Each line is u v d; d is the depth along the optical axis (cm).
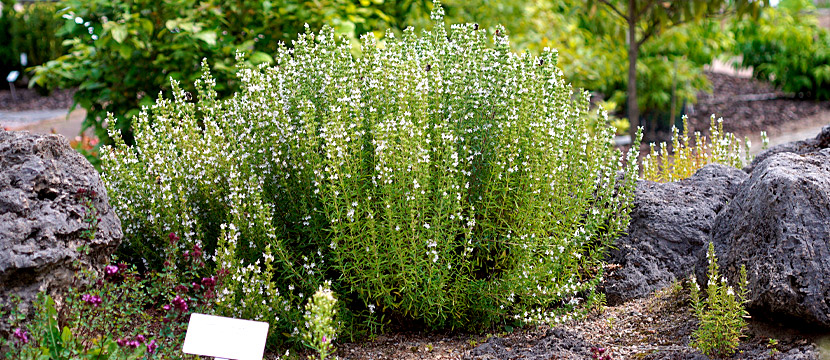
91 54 612
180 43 576
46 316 277
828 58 1278
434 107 368
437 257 335
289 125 366
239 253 357
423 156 331
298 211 366
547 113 382
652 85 1005
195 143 386
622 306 399
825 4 2152
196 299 307
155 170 384
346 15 629
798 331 323
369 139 364
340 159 330
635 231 437
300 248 370
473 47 383
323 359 283
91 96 615
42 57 1540
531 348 348
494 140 370
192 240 371
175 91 399
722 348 316
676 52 1052
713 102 1248
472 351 347
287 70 383
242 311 324
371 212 336
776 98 1300
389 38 400
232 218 366
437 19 409
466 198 376
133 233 386
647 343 346
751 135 1024
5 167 304
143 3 583
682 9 815
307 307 291
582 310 384
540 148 361
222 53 584
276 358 343
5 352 279
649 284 412
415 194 328
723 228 379
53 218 296
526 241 361
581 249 394
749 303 332
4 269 279
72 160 321
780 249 326
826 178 340
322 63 379
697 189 461
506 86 371
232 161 372
